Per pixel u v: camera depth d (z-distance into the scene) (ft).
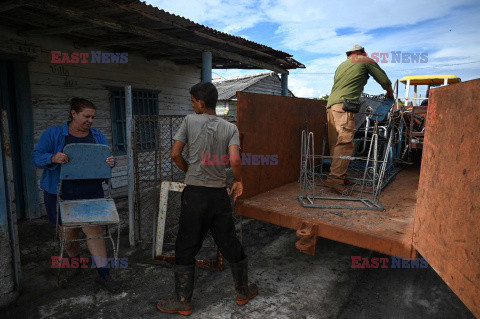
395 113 14.70
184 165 8.10
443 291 9.68
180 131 7.85
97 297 9.14
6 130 8.40
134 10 12.90
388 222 8.70
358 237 7.95
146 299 9.06
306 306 8.75
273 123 11.73
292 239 13.66
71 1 11.70
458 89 5.04
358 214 9.45
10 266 8.64
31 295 9.21
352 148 11.79
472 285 4.52
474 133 4.58
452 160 5.19
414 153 17.72
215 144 7.66
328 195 11.57
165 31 16.15
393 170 15.25
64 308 8.61
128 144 12.35
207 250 12.69
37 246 13.07
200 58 23.65
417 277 10.49
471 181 4.62
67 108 17.98
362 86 11.82
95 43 17.99
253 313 8.39
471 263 4.55
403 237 7.47
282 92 29.19
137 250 12.56
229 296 9.20
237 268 8.36
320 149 15.83
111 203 9.46
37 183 16.87
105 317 8.23
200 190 7.70
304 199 11.03
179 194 14.29
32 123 16.33
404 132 15.97
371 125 14.92
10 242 8.74
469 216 4.64
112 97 20.44
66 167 8.68
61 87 17.58
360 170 15.05
